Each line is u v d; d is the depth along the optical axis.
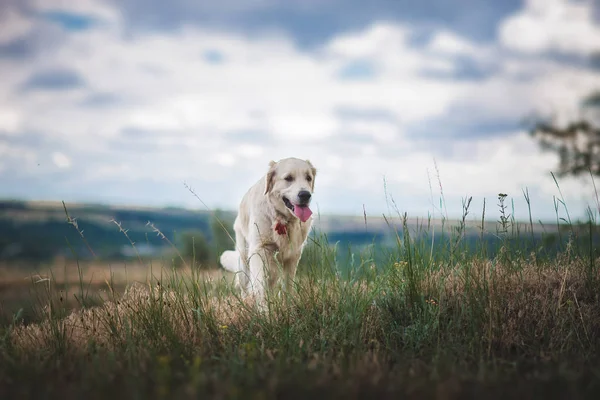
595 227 5.08
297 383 3.32
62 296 4.95
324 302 4.89
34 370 3.69
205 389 3.15
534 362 3.98
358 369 3.59
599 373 3.48
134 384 3.20
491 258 5.19
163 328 4.75
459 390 3.16
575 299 4.68
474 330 4.40
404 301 4.99
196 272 5.19
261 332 4.75
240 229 7.10
